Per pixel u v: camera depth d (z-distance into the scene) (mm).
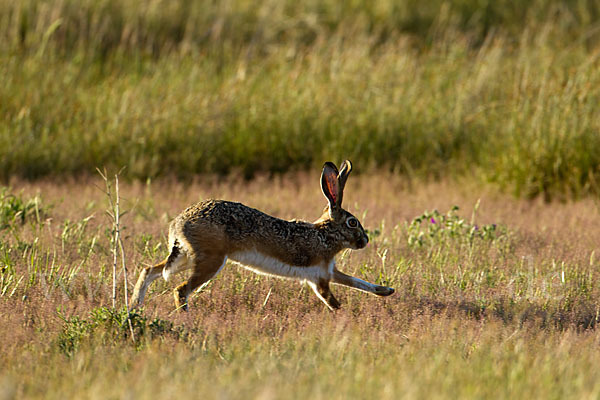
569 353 13422
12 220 22766
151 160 34188
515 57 43469
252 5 51156
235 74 41562
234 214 16375
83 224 21672
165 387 10750
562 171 31141
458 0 52375
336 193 17609
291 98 37844
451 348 13422
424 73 41344
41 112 36250
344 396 10438
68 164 33781
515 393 10938
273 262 16781
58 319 14828
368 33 49844
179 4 49125
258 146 36156
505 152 32375
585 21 49750
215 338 14023
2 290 16312
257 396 10203
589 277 18688
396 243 21688
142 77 41281
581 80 35438
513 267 19688
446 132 35594
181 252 16109
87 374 11602
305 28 49656
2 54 41250
